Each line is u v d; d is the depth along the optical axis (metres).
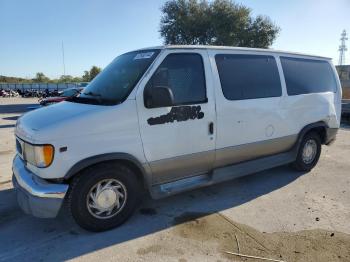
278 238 3.58
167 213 4.20
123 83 3.86
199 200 4.62
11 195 4.82
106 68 4.64
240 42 29.03
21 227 3.87
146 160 3.82
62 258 3.24
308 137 5.77
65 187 3.40
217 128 4.34
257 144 4.87
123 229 3.79
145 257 3.24
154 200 4.59
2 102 31.86
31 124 3.59
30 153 3.47
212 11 28.09
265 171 5.96
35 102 31.88
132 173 3.84
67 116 3.47
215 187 5.14
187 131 4.07
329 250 3.35
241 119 4.58
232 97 4.47
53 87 56.44
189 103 4.05
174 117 3.94
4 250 3.39
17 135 3.90
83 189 3.52
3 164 6.44
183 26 27.55
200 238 3.59
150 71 3.79
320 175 5.76
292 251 3.33
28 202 3.43
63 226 3.88
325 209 4.33
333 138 6.24
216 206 4.42
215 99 4.28
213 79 4.29
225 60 4.49
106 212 3.72
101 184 3.65
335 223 3.93
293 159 5.57
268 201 4.60
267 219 4.04
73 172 3.40
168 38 28.83
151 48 4.15
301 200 4.64
